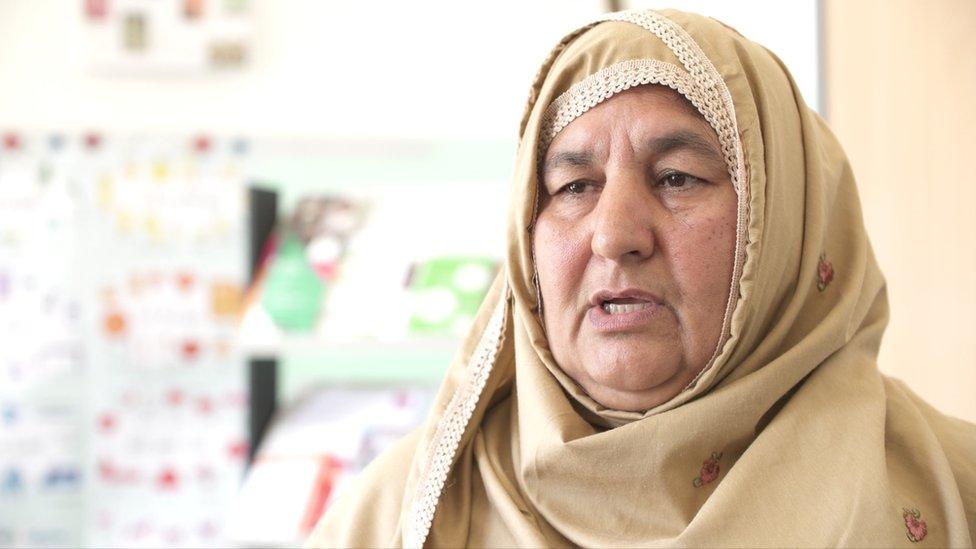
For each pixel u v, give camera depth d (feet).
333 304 8.68
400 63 10.46
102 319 9.44
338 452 8.64
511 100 10.41
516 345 4.00
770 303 3.74
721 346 3.59
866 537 3.30
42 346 9.51
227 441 9.39
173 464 9.45
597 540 3.59
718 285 3.56
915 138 4.97
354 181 10.39
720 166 3.61
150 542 9.48
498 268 8.80
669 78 3.58
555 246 3.72
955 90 4.67
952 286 4.75
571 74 3.77
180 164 9.37
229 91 10.52
